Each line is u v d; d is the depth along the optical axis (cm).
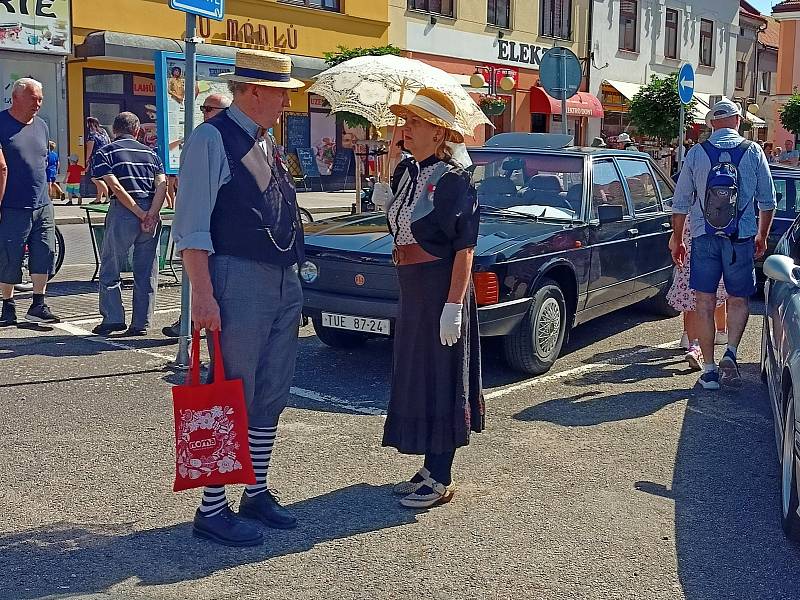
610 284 822
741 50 4378
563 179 815
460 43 3011
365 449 571
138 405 643
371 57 768
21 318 904
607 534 461
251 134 425
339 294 691
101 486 504
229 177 414
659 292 953
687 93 1359
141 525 457
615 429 626
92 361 753
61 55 2116
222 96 783
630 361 813
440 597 394
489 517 478
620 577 416
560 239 741
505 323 687
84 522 459
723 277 719
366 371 745
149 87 2322
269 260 423
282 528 456
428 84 691
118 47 2123
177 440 414
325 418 629
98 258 1152
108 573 407
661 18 3762
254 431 456
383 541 446
